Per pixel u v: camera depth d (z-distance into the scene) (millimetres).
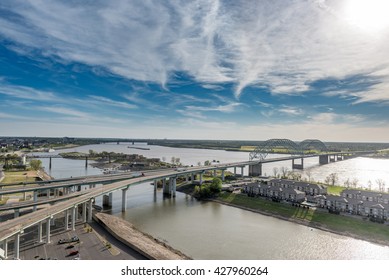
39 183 142250
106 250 67688
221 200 133625
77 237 74000
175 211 115312
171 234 86188
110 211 114500
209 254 71500
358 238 83250
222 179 196375
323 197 111875
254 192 136750
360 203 100250
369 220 93812
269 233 87688
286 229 91688
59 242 71625
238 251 73625
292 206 113688
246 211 115750
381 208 94500
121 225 88688
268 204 118562
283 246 77312
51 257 63219
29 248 68250
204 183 171375
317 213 103688
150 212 113438
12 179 186875
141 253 66000
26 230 81375
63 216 97375
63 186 126312
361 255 72062
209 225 95562
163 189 156875
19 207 90625
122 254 65688
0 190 111688
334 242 80438
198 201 135875
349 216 98562
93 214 98500
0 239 57094
